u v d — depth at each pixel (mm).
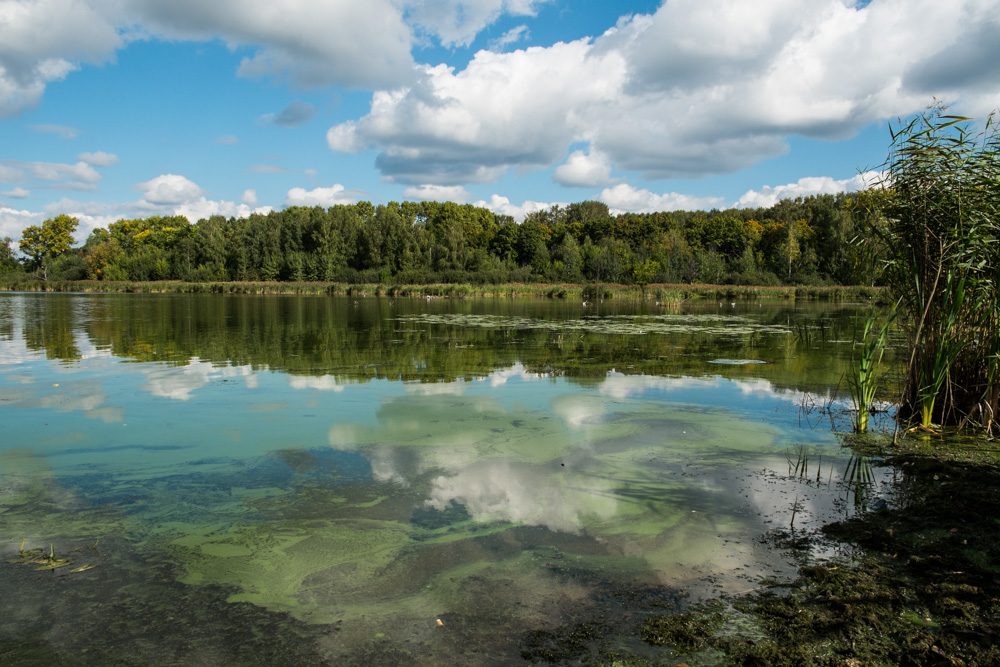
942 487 3938
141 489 4023
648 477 4230
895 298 5906
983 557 2904
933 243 5527
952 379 5672
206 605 2662
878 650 2219
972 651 2199
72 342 11539
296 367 8664
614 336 13078
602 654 2240
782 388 7309
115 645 2355
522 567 2957
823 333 13578
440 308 24453
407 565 3008
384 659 2256
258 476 4262
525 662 2207
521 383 7543
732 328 15109
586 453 4781
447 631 2432
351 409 6156
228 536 3346
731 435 5293
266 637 2418
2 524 3480
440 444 5004
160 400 6523
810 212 62812
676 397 6793
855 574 2771
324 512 3658
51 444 4973
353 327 14938
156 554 3137
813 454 4750
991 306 5215
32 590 2760
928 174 5504
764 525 3387
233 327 14758
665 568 2908
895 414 6031
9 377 7816
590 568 2930
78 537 3328
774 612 2484
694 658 2203
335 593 2764
